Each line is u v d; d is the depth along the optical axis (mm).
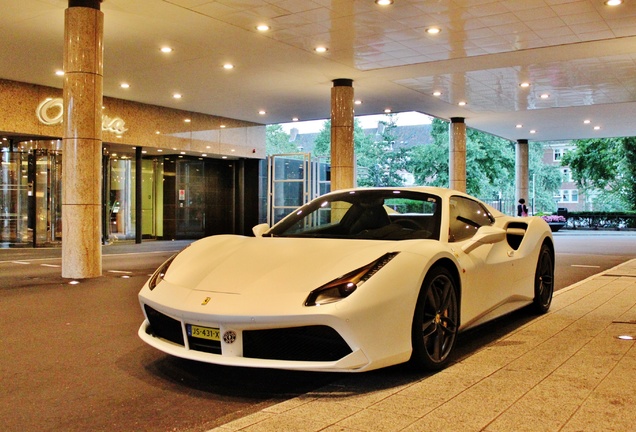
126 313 5691
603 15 9781
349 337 2967
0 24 10125
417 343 3328
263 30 10672
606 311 5598
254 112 19688
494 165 38562
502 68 13688
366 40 11328
